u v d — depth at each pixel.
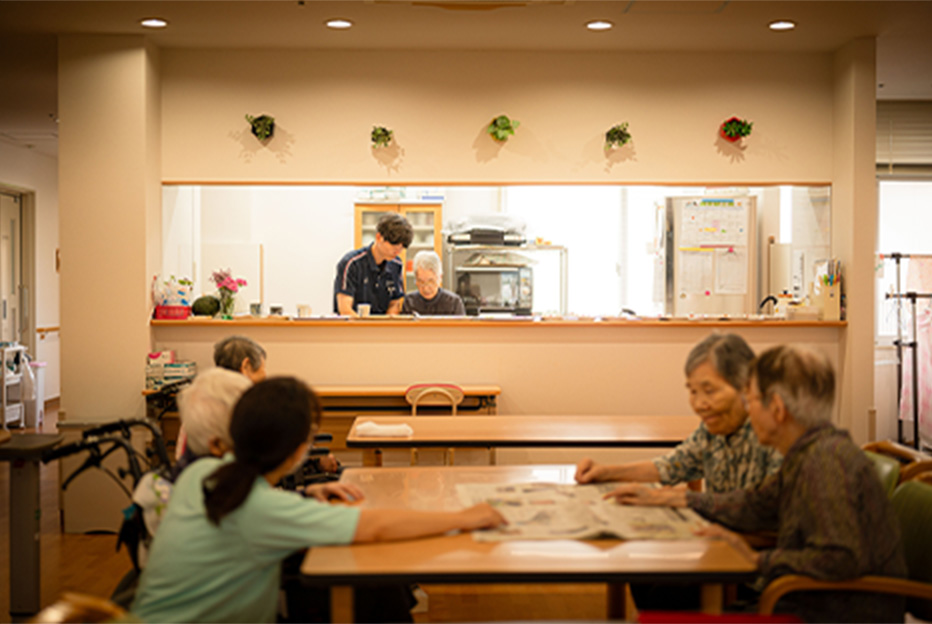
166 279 5.54
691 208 6.48
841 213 5.40
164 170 5.26
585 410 5.36
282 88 5.29
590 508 2.21
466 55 5.34
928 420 6.66
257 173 5.30
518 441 3.29
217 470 1.85
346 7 4.50
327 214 8.27
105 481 4.79
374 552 1.85
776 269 6.71
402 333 5.29
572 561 1.79
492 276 7.71
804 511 1.93
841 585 1.86
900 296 6.59
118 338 5.02
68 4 4.45
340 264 5.86
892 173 7.16
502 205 8.44
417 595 3.48
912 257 6.70
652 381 5.38
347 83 5.30
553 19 4.72
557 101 5.37
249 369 3.22
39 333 9.53
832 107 5.47
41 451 3.30
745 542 1.98
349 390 4.93
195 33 4.95
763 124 5.45
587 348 5.36
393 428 3.41
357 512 1.93
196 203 7.69
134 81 4.98
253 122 5.21
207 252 7.96
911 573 2.24
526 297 7.75
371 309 5.91
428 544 1.91
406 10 4.55
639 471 2.58
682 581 1.75
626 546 1.90
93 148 4.98
